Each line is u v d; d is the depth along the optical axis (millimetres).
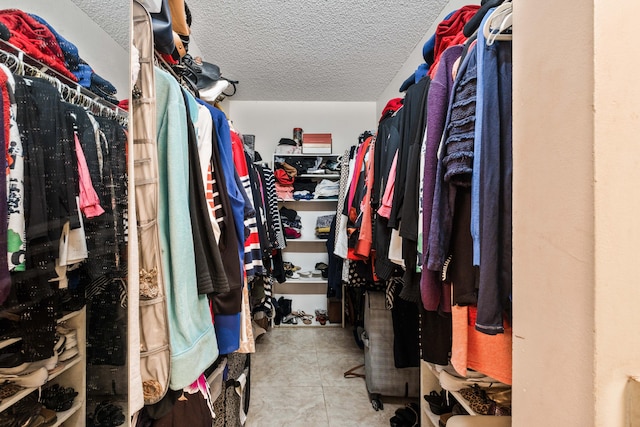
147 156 683
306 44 2051
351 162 2109
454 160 671
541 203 411
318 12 1714
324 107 3174
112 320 629
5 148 451
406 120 1077
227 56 2215
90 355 597
